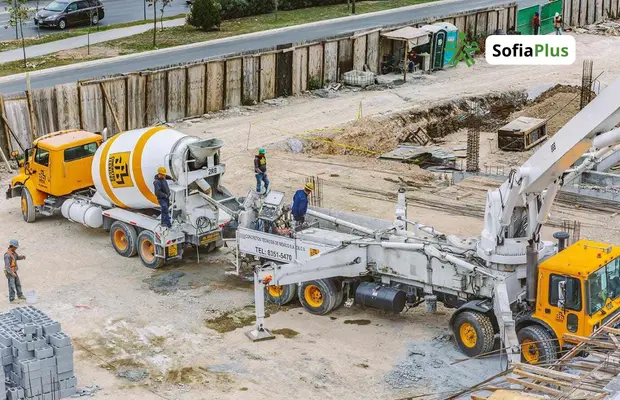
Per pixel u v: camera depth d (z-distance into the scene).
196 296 22.20
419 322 20.56
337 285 20.94
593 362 16.08
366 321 20.69
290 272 19.97
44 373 17.00
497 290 17.81
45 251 25.16
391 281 20.28
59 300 21.91
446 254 18.97
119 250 24.92
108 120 35.91
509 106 42.84
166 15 57.84
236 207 24.48
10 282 21.59
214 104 40.00
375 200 28.94
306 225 22.42
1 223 27.45
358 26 53.41
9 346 17.23
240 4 56.94
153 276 23.52
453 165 33.84
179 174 23.00
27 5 58.72
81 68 42.47
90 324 20.61
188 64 38.53
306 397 17.30
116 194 24.30
